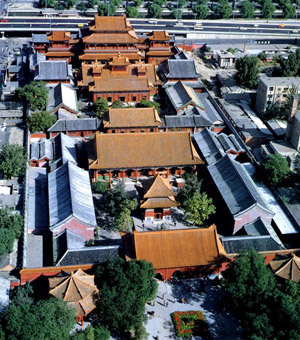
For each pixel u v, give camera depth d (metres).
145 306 103.56
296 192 136.38
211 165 139.75
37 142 152.62
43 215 123.31
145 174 144.75
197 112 172.12
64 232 114.81
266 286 97.06
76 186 127.12
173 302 105.00
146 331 97.94
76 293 95.62
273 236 118.50
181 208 135.00
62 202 121.06
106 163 138.50
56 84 192.62
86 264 106.12
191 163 141.62
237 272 97.88
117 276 96.25
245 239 114.56
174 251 108.31
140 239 108.19
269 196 136.25
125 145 141.50
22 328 84.94
